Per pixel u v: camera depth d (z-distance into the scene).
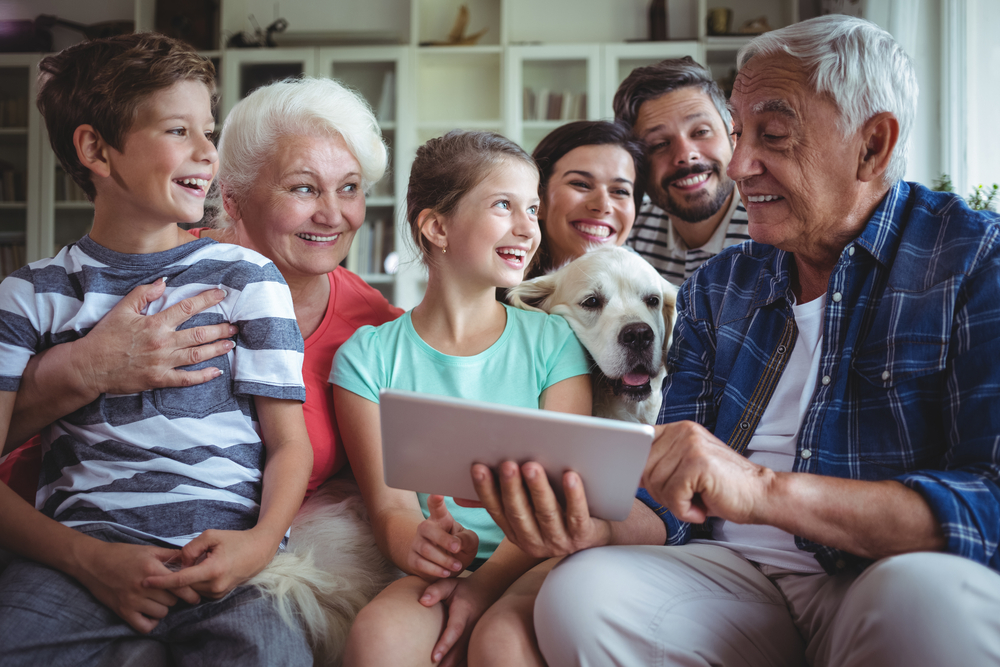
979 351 0.81
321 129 1.27
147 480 0.96
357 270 4.09
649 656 0.79
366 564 1.09
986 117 2.70
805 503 0.76
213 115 1.11
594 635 0.79
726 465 0.78
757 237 1.00
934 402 0.86
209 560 0.87
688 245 2.16
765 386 1.02
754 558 0.98
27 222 4.18
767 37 0.97
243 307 1.07
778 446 0.98
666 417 1.12
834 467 0.90
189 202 1.05
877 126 0.92
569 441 0.76
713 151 1.98
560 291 1.42
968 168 2.74
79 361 0.97
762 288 1.07
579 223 1.65
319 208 1.27
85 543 0.88
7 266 4.19
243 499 1.00
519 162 1.23
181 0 4.24
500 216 1.19
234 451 1.02
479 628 0.88
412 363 1.19
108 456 0.98
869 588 0.70
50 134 1.06
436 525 0.96
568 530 0.86
